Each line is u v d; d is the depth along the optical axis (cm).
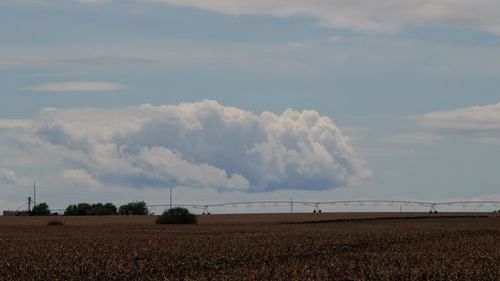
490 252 9112
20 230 17350
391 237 12169
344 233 13375
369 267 7425
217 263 8525
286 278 6675
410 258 8294
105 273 7669
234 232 14888
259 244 10569
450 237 12356
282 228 16900
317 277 6675
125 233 15162
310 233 13500
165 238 12306
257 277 6688
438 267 7450
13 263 7956
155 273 7756
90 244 10700
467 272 7200
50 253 9062
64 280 7219
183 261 8588
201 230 16438
